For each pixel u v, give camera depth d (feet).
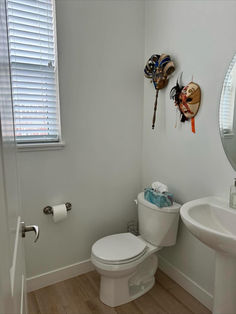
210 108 5.00
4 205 1.70
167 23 5.85
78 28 5.72
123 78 6.54
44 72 5.62
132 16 6.39
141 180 7.38
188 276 6.02
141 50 6.68
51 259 6.24
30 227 3.13
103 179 6.70
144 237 6.20
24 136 5.59
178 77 5.69
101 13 5.95
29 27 5.28
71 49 5.71
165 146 6.31
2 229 1.58
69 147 6.05
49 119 5.84
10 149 2.28
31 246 5.93
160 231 5.76
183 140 5.73
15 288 2.11
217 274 4.40
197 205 4.59
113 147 6.71
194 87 5.17
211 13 4.78
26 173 5.60
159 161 6.57
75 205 6.36
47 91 5.72
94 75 6.11
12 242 2.07
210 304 5.46
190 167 5.62
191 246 5.84
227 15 4.49
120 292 5.58
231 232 4.31
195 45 5.19
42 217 5.94
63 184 6.11
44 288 6.17
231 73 4.51
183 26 5.43
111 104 6.48
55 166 5.94
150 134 6.81
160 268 6.96
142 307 5.57
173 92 5.75
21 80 5.37
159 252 6.94
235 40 4.41
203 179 5.33
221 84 4.73
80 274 6.70
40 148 5.65
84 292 6.04
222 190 4.92
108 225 6.98
